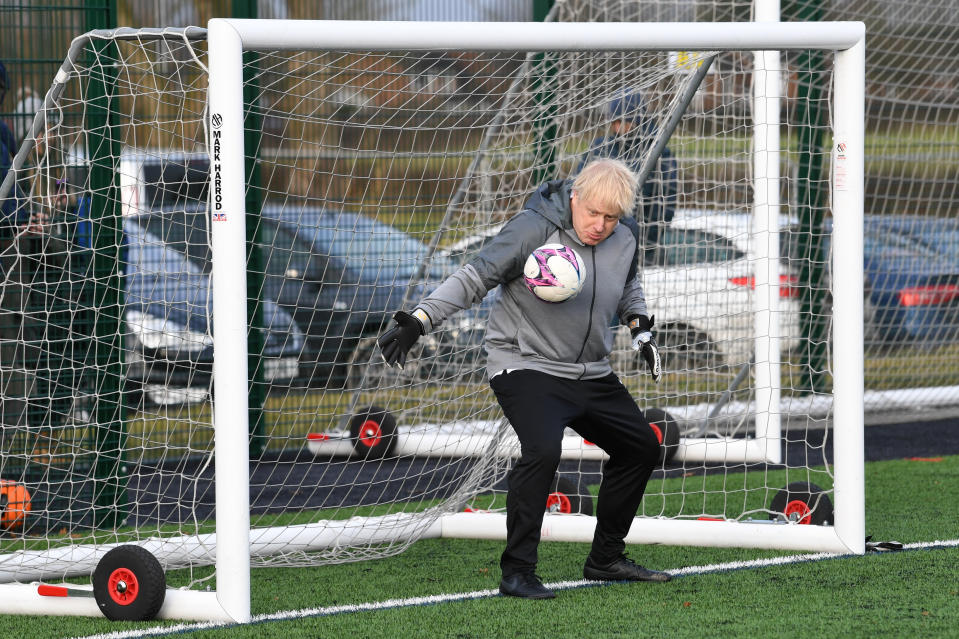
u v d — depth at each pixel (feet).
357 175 93.66
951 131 112.78
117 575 50.67
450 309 50.19
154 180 85.71
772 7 84.17
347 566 61.41
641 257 87.56
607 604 51.31
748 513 67.36
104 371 75.61
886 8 112.06
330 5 98.12
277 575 59.57
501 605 51.49
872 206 113.70
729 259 92.32
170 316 88.89
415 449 91.97
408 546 65.62
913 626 47.09
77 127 74.38
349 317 90.07
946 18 110.01
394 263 93.86
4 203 73.26
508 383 51.47
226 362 49.49
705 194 90.07
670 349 89.20
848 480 60.39
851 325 60.29
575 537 65.46
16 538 69.67
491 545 65.92
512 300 51.85
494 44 54.34
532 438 50.31
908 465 88.07
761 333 86.07
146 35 55.77
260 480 86.74
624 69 71.20
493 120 77.36
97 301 75.66
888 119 113.91
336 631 48.08
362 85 86.58
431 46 53.36
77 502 75.46
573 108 79.36
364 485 83.82
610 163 49.88
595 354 51.88
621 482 53.52
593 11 102.68
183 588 54.29
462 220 88.63
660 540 64.69
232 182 49.37
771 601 51.34
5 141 73.26
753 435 98.53
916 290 115.65
